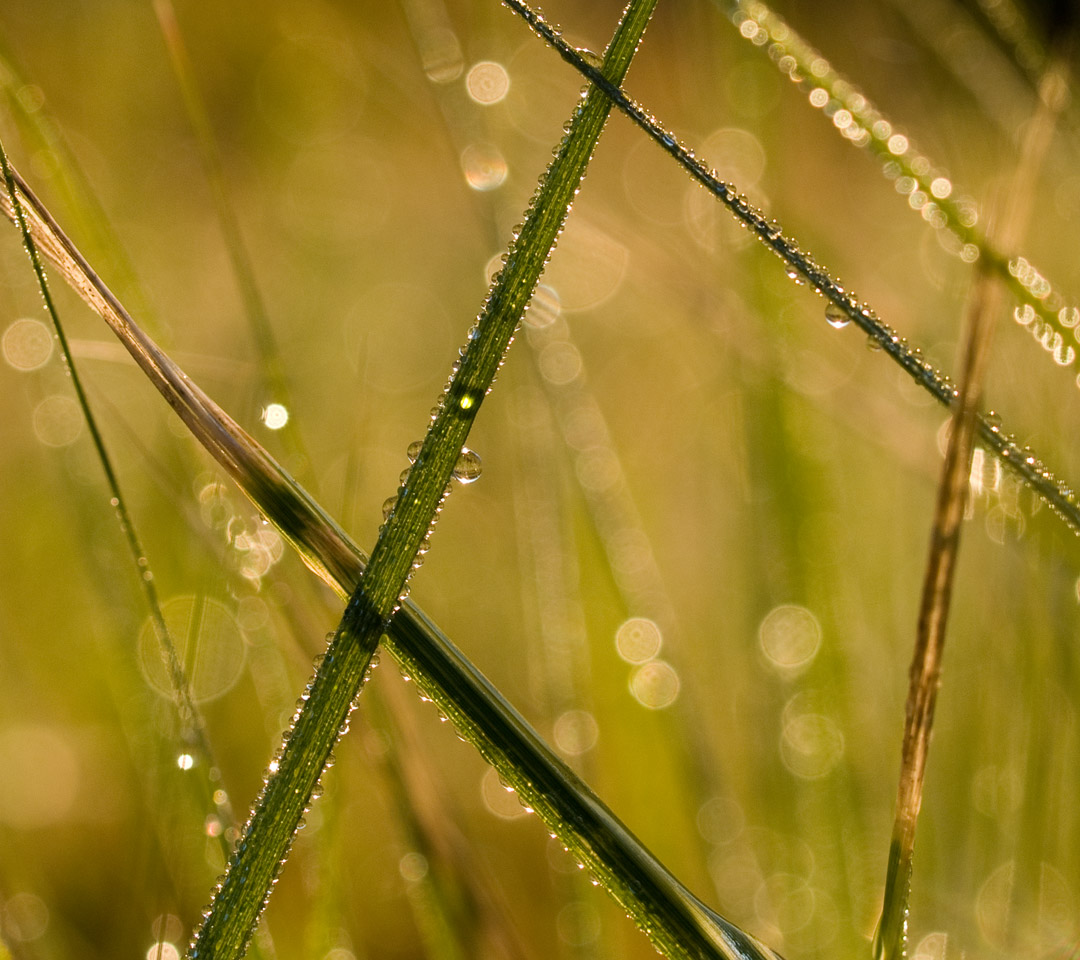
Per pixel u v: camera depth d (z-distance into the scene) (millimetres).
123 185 1085
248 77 1191
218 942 405
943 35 657
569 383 545
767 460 499
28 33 1118
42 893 470
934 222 446
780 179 549
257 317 452
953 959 450
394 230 1111
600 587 500
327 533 411
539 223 411
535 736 407
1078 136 544
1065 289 559
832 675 469
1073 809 457
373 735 441
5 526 606
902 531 598
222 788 433
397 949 532
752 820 474
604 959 454
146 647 468
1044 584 459
